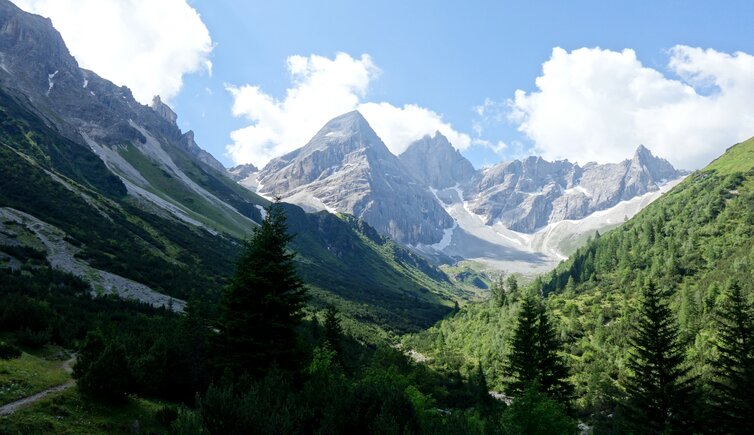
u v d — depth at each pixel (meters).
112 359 33.56
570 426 50.97
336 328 83.62
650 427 57.03
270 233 43.88
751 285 118.38
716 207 197.50
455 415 35.47
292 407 29.20
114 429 29.98
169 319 78.25
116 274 119.19
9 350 37.28
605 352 122.31
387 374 59.84
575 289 193.25
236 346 41.09
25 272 92.44
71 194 177.75
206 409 25.53
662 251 184.88
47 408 29.00
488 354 145.75
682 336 108.62
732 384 55.88
